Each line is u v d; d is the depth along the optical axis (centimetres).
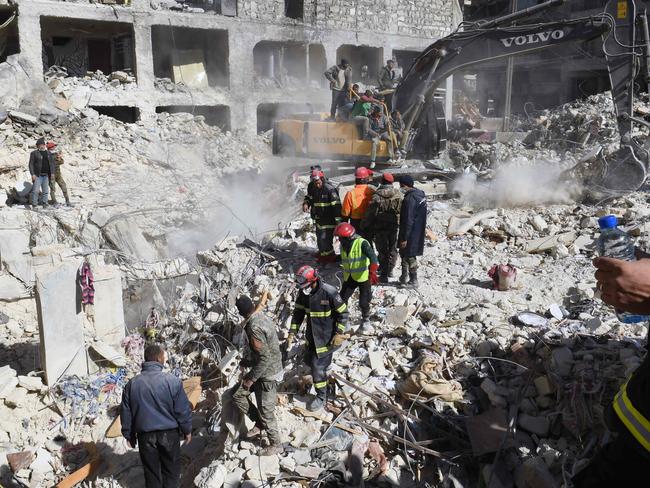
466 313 890
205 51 2695
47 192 1589
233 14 2527
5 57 2262
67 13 2131
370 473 691
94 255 1089
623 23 1330
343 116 1583
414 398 746
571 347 768
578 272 1019
